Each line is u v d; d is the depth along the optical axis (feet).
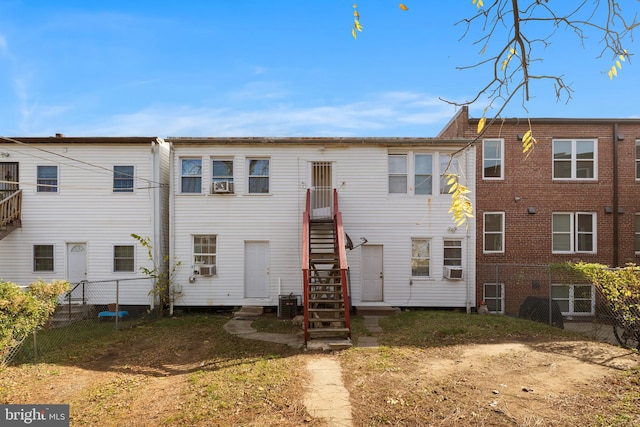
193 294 44.09
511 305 46.26
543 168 47.26
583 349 26.78
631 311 28.50
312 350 27.32
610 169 47.29
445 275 44.32
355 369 22.75
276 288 44.16
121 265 44.52
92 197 44.50
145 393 19.65
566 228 47.42
